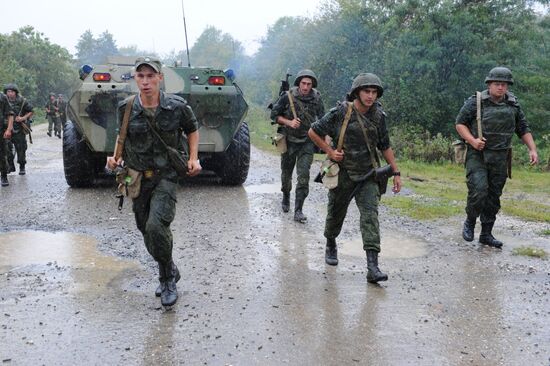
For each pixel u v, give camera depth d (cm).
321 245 588
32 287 450
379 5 2252
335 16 2391
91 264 511
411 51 1869
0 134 909
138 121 395
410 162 1373
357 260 539
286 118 683
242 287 457
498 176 585
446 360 338
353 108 465
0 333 365
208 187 945
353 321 393
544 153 1620
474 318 403
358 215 737
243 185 973
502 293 456
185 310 407
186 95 865
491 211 596
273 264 520
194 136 413
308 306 419
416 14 1900
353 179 474
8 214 707
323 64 2328
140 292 442
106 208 753
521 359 340
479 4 1914
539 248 594
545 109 1986
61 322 383
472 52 1886
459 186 1030
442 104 1873
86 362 328
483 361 337
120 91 828
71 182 908
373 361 335
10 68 4144
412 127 1755
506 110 572
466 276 498
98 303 418
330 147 474
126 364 327
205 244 584
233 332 371
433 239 626
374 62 2088
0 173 956
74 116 836
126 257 534
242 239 606
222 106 879
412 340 364
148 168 402
